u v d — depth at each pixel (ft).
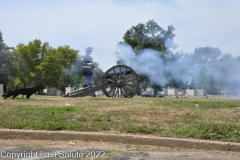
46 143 20.02
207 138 19.83
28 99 41.93
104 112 26.40
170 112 27.02
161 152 17.76
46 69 177.27
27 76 187.32
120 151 17.62
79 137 20.72
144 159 15.88
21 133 21.36
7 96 42.55
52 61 180.55
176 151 18.21
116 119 24.22
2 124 23.12
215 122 22.71
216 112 28.76
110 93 48.49
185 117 25.00
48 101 38.19
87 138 20.57
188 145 19.04
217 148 18.58
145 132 21.07
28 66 181.88
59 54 183.21
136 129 21.33
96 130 21.79
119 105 32.04
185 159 16.12
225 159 16.40
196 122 23.13
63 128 22.26
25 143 20.03
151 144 19.56
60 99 42.14
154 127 21.77
